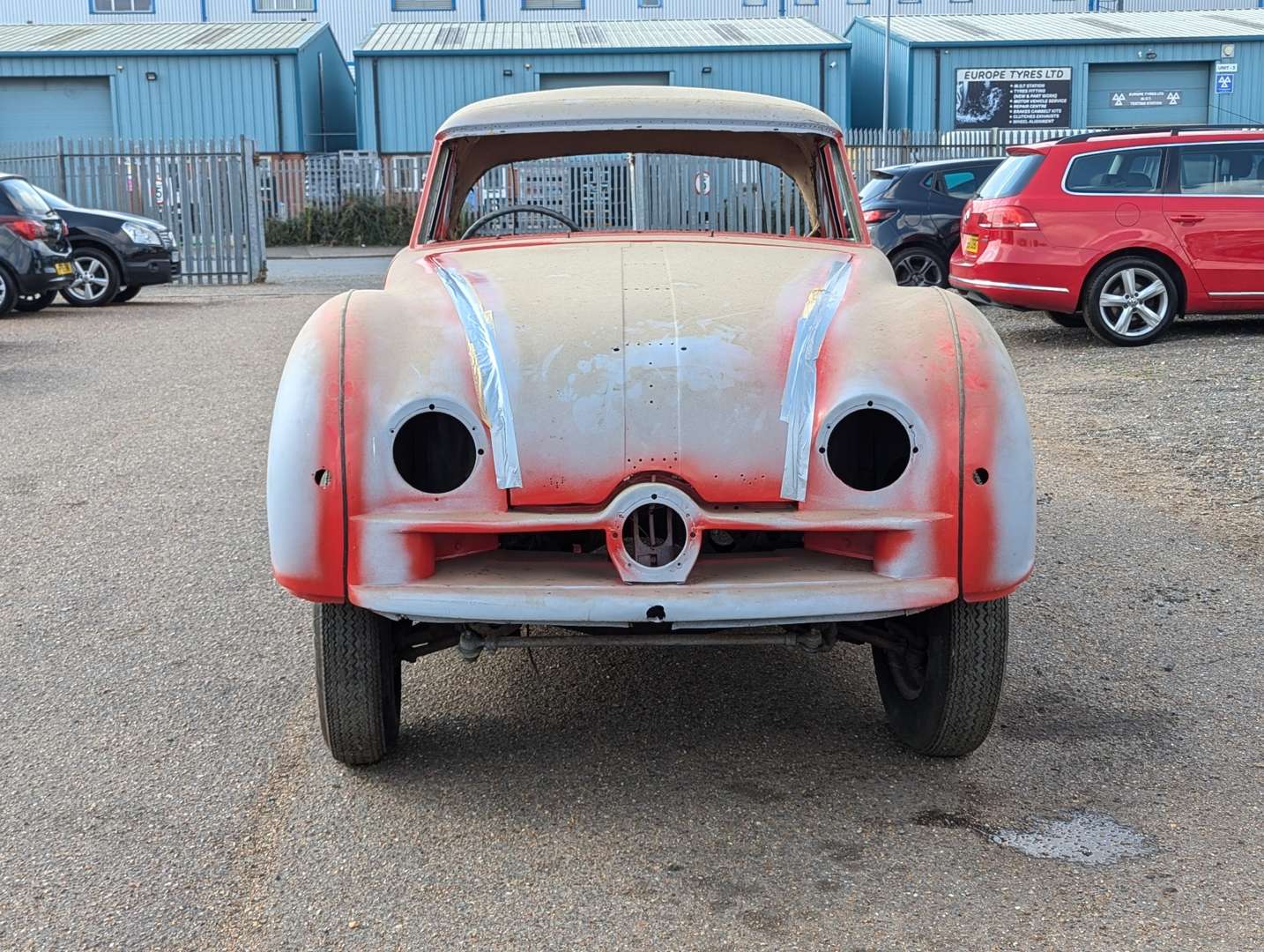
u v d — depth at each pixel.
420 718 3.84
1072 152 10.57
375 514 3.02
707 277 3.58
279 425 3.06
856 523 2.99
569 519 2.98
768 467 3.08
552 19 48.22
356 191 31.98
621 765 3.48
